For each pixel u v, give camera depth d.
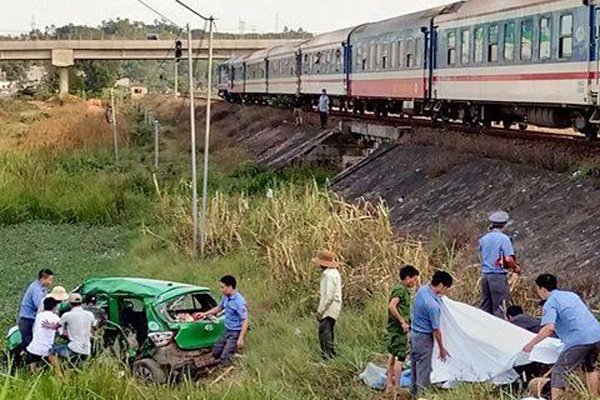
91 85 126.44
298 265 16.20
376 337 12.89
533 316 12.42
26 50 85.06
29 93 102.00
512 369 10.37
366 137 31.59
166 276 18.36
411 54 28.80
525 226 16.66
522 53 21.25
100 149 43.03
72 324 12.17
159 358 12.21
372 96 33.22
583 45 18.53
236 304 12.64
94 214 26.00
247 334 13.76
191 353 12.50
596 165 16.89
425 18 27.83
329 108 41.34
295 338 13.26
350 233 17.12
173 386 11.34
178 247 21.08
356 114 37.28
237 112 57.00
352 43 35.62
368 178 26.03
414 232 19.44
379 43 32.19
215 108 63.59
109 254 21.52
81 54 85.94
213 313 12.89
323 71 39.72
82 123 52.69
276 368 12.03
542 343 10.19
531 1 20.78
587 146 19.00
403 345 10.69
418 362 10.39
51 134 47.94
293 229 18.81
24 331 13.20
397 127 27.62
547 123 21.77
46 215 26.45
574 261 14.20
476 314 10.66
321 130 34.91
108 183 30.20
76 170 34.78
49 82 115.69
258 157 38.75
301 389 11.24
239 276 17.94
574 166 17.75
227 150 41.81
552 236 15.53
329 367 11.79
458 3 26.42
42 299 13.13
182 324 12.42
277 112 46.44
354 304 14.89
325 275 12.42
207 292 13.26
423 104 28.80
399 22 30.44
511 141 20.70
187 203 24.66
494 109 25.09
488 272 12.30
